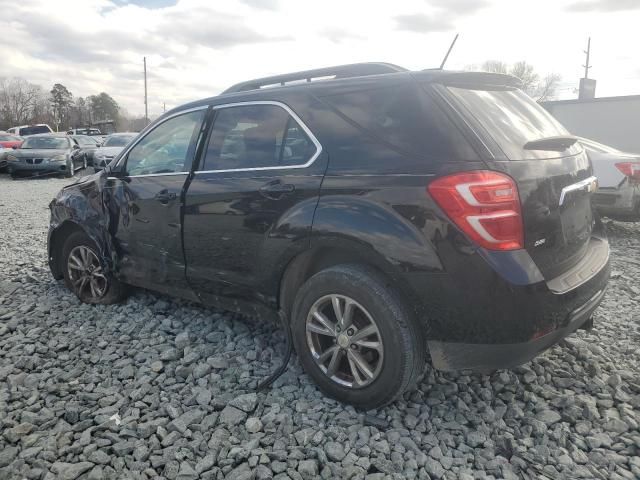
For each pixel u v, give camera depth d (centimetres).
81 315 416
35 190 1383
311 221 276
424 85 264
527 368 320
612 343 355
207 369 319
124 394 297
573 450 246
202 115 357
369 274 264
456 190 236
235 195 315
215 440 253
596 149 750
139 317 407
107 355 345
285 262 295
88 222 419
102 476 229
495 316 236
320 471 236
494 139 250
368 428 260
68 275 454
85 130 3341
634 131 1953
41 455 242
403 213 249
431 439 254
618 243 693
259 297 316
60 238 468
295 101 305
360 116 279
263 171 308
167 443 252
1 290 477
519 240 239
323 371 287
